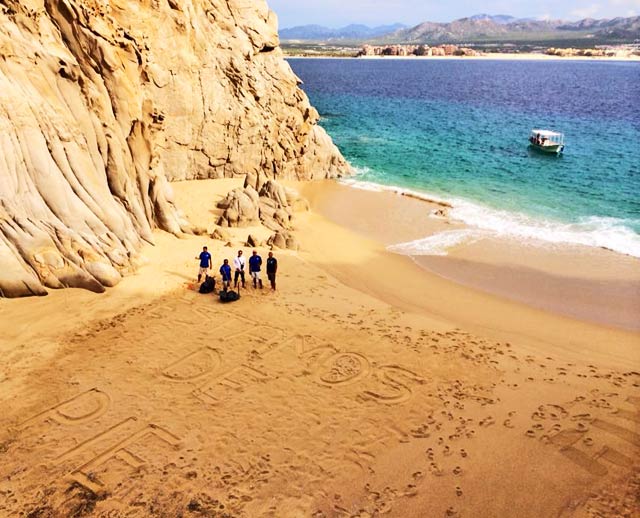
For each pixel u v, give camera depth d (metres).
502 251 25.28
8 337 14.37
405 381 13.04
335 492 9.36
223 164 35.38
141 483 9.53
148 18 29.03
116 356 13.87
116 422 11.24
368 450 10.49
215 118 33.97
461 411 11.78
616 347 15.68
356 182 39.62
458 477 9.67
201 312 16.62
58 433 10.85
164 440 10.72
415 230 28.64
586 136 60.12
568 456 10.20
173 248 22.08
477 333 16.16
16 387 12.38
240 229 26.33
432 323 16.67
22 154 17.00
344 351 14.48
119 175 20.86
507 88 127.38
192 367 13.48
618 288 20.92
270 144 37.47
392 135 58.56
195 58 32.12
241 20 35.00
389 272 22.33
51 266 16.88
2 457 10.12
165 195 24.72
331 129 61.75
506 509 8.88
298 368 13.57
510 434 10.91
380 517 8.77
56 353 13.85
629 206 33.09
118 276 18.08
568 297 20.00
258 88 35.66
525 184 38.69
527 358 14.41
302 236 27.00
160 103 31.22
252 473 9.84
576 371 13.73
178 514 8.83
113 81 21.11
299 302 17.77
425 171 42.84
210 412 11.68
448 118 73.44
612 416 11.53
